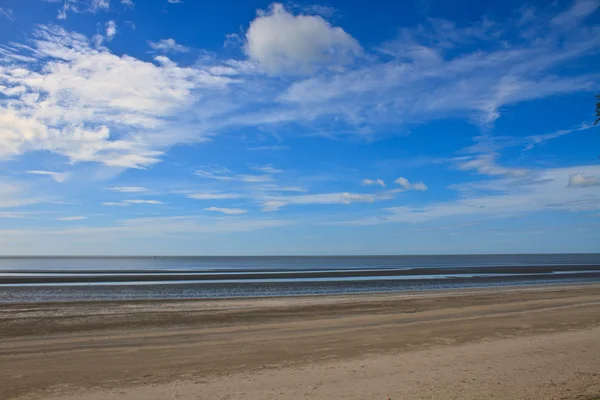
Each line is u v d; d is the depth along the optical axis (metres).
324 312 22.77
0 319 19.61
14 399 8.76
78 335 16.41
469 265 108.44
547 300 28.50
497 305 25.72
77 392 9.20
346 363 11.65
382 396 8.62
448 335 16.02
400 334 16.33
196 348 13.95
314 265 119.38
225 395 8.82
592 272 70.25
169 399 8.61
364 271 71.75
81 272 69.38
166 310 22.97
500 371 10.52
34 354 13.15
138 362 12.04
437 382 9.60
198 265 120.31
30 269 84.81
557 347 13.45
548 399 8.30
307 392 8.96
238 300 28.14
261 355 12.85
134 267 100.44
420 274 63.38
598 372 10.33
